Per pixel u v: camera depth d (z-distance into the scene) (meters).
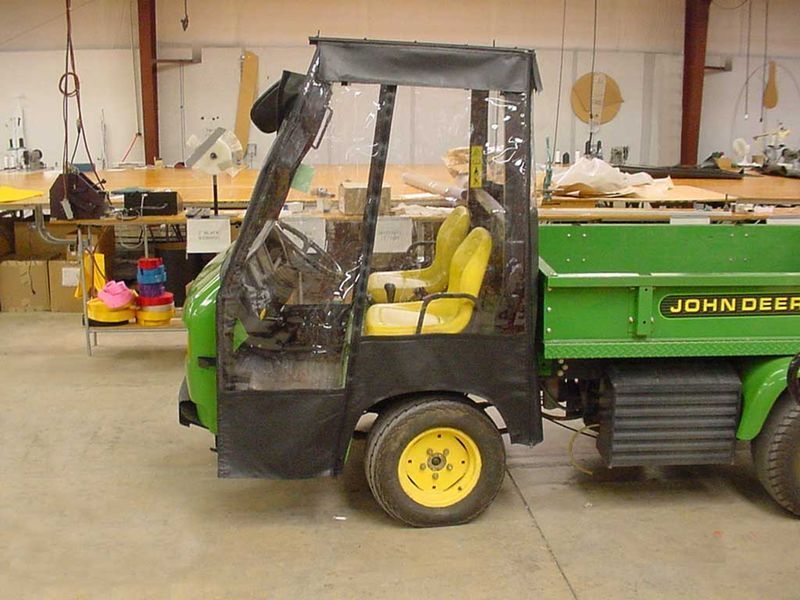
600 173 5.20
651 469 3.39
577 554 2.73
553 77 9.93
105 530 2.90
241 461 2.71
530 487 3.23
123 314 4.96
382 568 2.64
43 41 9.39
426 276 3.05
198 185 6.36
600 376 2.94
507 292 2.72
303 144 2.59
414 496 2.86
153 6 9.23
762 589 2.54
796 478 2.88
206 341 2.74
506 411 2.79
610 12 9.87
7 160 8.38
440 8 9.66
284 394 2.68
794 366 2.29
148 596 2.50
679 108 10.21
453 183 3.13
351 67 2.53
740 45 10.25
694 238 3.66
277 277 2.72
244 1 9.44
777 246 3.70
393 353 2.69
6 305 6.23
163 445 3.67
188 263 6.24
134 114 9.59
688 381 2.84
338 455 2.77
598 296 2.74
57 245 6.35
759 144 10.37
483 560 2.69
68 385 4.51
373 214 2.68
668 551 2.75
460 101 2.86
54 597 2.49
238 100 9.62
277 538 2.84
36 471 3.39
